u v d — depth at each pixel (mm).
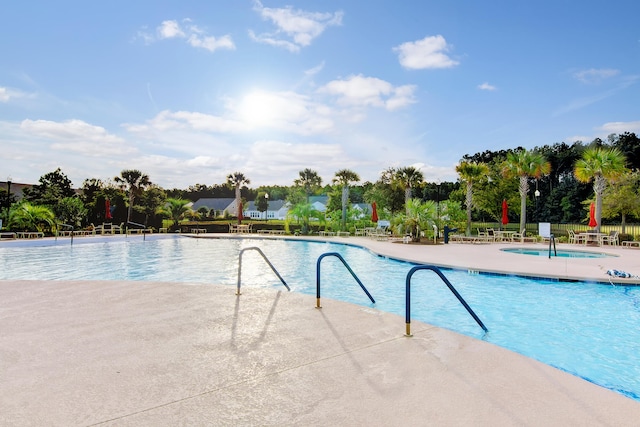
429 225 21078
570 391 2953
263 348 3930
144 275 12500
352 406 2680
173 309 5598
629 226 28234
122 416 2537
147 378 3174
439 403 2727
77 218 29188
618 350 5469
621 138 48375
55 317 5156
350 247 20719
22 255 16797
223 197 90312
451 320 6898
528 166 26844
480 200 37469
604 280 9125
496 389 2975
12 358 3635
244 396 2844
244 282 11188
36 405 2689
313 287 10336
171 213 33781
